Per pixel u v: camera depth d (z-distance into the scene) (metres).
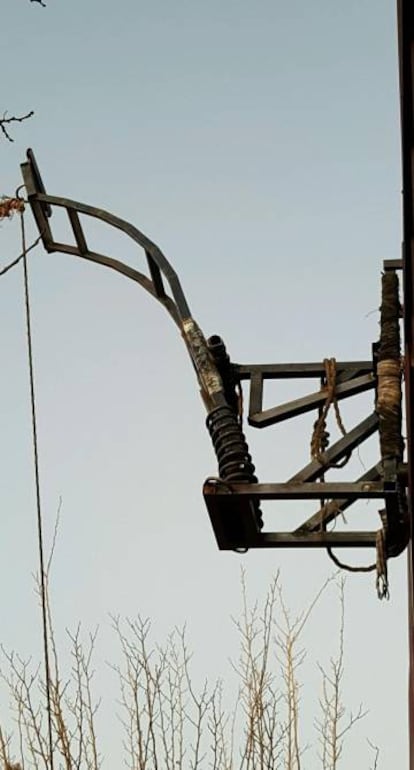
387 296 11.73
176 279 12.19
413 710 11.63
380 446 10.97
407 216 10.28
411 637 11.70
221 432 11.10
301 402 11.66
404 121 9.69
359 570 11.28
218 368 11.62
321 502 11.24
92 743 11.44
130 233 12.45
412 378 11.01
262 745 11.59
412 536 10.82
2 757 10.88
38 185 12.80
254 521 11.06
